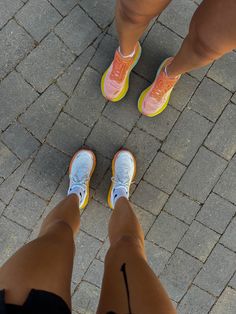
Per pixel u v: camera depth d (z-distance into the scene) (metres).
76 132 2.58
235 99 2.65
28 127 2.55
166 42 2.63
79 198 2.29
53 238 1.47
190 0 2.63
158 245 2.62
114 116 2.60
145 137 2.62
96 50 2.59
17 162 2.54
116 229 1.78
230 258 2.64
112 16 2.59
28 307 1.11
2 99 2.53
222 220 2.64
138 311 1.15
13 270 1.23
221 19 1.35
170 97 2.62
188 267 2.62
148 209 2.62
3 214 2.53
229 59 2.65
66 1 2.56
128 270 1.34
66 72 2.57
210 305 2.62
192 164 2.64
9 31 2.54
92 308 2.56
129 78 2.61
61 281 1.28
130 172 2.50
